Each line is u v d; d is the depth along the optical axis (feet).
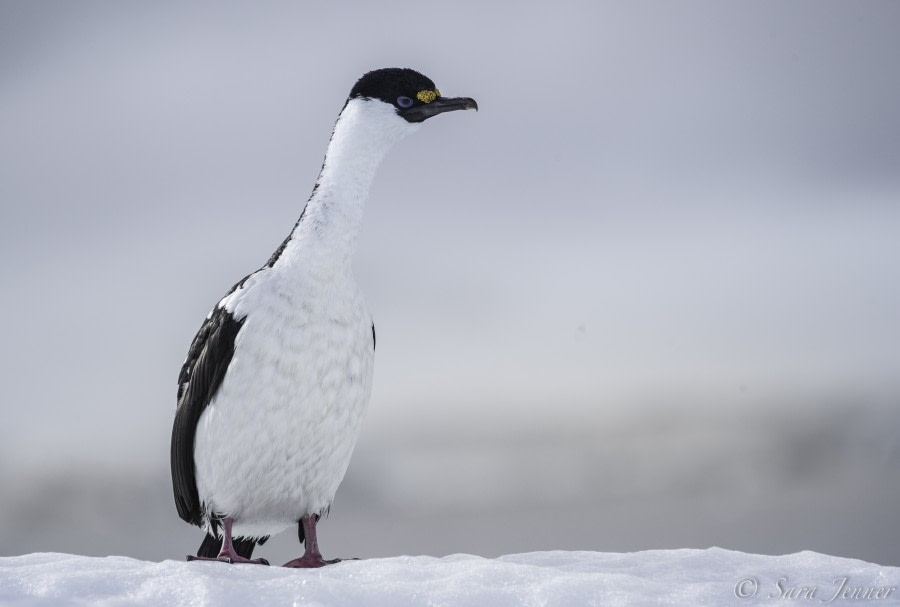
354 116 35.50
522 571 27.04
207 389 33.81
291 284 33.24
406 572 27.58
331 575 27.61
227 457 33.40
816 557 29.55
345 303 33.73
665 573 28.43
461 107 35.96
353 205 34.55
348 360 33.60
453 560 30.27
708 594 25.80
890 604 25.52
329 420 33.50
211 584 25.14
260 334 32.76
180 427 34.99
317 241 33.73
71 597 24.90
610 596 25.18
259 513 34.91
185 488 35.86
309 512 35.09
